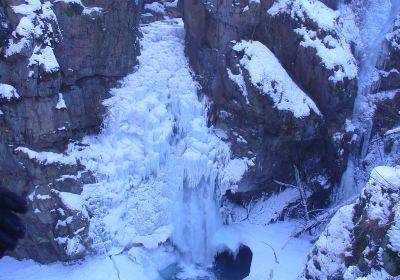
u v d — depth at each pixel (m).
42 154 10.00
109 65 11.59
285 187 13.33
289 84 11.91
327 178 13.16
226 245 12.09
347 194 12.95
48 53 9.63
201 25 12.77
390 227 6.20
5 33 9.25
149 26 14.88
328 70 11.76
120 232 10.87
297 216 13.05
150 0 17.08
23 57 9.30
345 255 7.34
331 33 12.03
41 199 9.93
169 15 16.98
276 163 12.79
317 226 12.39
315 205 13.30
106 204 10.77
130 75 12.25
